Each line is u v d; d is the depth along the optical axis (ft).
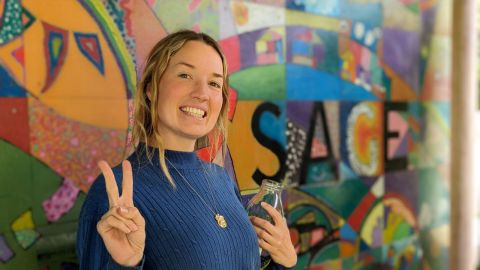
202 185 3.49
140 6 5.10
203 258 3.14
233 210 3.55
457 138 8.91
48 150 4.55
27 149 4.43
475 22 8.98
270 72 6.40
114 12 4.91
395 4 8.02
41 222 4.52
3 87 4.28
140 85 3.55
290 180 6.65
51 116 4.55
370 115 7.77
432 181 8.84
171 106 3.39
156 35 5.24
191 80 3.45
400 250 8.32
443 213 9.09
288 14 6.58
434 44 8.72
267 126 6.32
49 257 4.56
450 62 8.98
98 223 2.76
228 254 3.29
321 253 7.14
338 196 7.35
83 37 4.72
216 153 4.00
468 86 8.93
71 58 4.66
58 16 4.57
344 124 7.40
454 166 8.96
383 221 8.04
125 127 5.01
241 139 5.92
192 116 3.44
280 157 6.49
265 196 3.93
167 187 3.29
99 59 4.82
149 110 3.52
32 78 4.44
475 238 9.46
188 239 3.13
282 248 3.82
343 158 7.41
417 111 8.53
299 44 6.75
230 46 5.98
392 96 8.09
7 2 4.28
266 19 6.34
